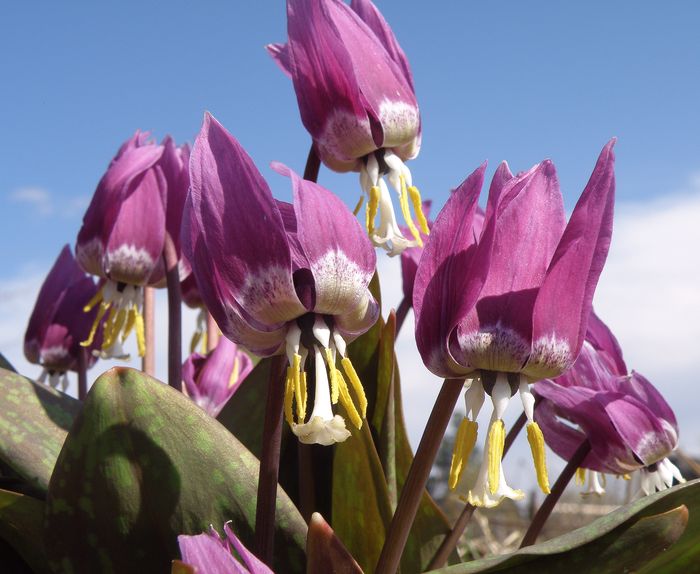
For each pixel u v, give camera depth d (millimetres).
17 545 220
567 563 179
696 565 203
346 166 247
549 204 183
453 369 183
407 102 245
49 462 227
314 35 232
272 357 198
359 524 231
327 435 182
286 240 179
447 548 247
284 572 202
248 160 179
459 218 180
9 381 246
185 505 199
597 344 275
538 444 183
